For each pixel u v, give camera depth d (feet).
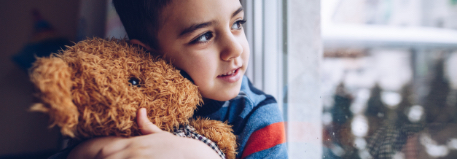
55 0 4.91
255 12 2.46
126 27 1.66
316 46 2.19
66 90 1.02
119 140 1.16
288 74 2.29
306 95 2.20
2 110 4.60
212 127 1.42
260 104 1.73
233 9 1.38
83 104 1.09
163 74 1.30
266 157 1.56
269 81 2.41
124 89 1.15
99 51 1.27
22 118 4.66
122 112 1.14
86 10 3.96
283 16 2.33
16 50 4.68
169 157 1.12
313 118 2.14
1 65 4.64
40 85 0.96
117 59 1.25
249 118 1.65
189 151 1.17
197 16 1.32
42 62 1.02
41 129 4.72
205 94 1.52
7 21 4.68
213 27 1.37
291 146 2.17
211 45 1.41
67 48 1.32
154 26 1.46
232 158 1.45
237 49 1.39
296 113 2.22
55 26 4.84
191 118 1.52
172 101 1.26
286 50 2.31
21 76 4.65
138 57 1.33
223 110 1.68
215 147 1.34
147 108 1.21
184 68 1.45
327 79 2.14
